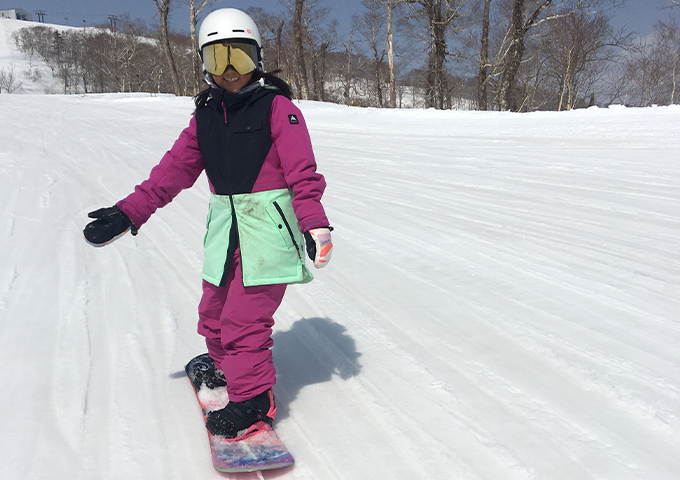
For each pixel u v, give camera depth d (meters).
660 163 6.43
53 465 1.77
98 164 7.79
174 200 5.71
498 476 1.64
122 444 1.88
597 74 31.00
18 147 9.08
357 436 1.88
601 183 5.70
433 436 1.85
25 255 4.00
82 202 5.60
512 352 2.39
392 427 1.92
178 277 3.56
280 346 2.61
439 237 4.19
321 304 3.07
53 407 2.10
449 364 2.33
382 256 3.81
